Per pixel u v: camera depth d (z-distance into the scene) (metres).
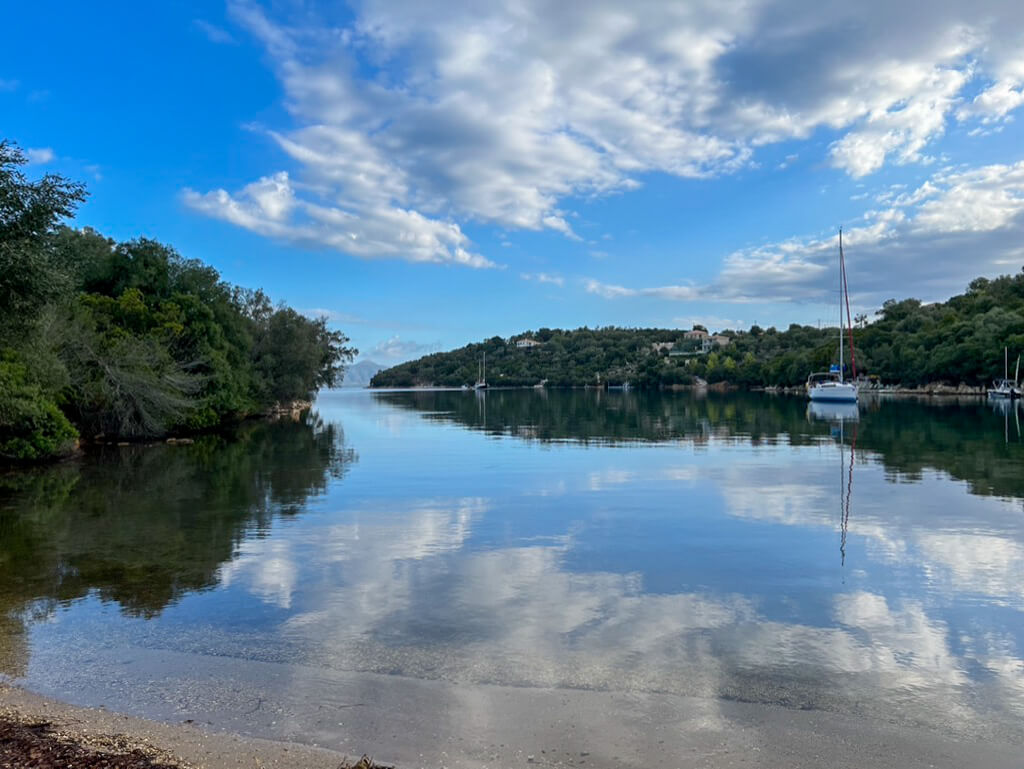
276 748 5.84
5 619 9.41
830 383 79.19
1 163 17.89
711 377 172.75
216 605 9.94
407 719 6.42
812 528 14.86
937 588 10.62
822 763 5.64
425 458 29.23
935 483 20.92
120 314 42.53
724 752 5.81
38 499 19.33
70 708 6.69
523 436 40.06
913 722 6.38
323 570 11.79
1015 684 7.25
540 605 9.88
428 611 9.61
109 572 11.72
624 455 29.48
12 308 18.83
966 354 108.19
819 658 7.94
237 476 23.94
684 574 11.46
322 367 79.12
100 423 36.09
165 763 5.46
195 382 41.94
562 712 6.56
